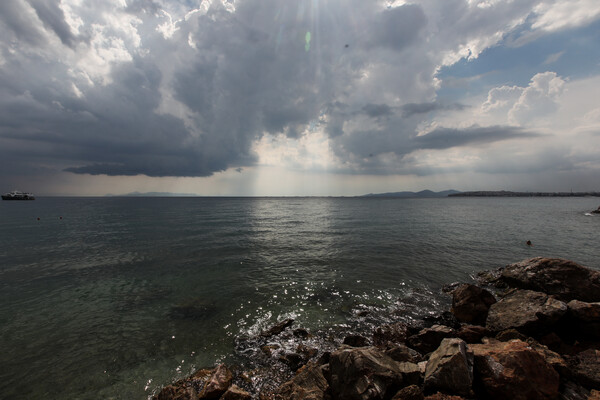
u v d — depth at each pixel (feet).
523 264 49.75
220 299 47.01
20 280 56.90
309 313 41.60
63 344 33.37
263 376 27.27
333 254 78.28
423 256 75.46
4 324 38.24
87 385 26.55
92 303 45.62
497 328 33.58
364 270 62.90
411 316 40.65
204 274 60.59
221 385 25.08
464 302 39.96
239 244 93.04
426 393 21.93
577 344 28.84
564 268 44.14
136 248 86.99
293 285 53.42
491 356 23.34
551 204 414.21
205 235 112.47
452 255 76.54
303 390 23.36
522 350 23.16
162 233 118.01
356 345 32.30
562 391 21.25
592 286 40.40
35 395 25.25
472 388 22.20
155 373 28.30
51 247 88.84
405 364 24.95
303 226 142.72
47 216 201.16
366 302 45.55
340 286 52.70
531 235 109.50
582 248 84.79
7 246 91.20
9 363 29.60
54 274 60.85
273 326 37.14
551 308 31.94
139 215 212.64
